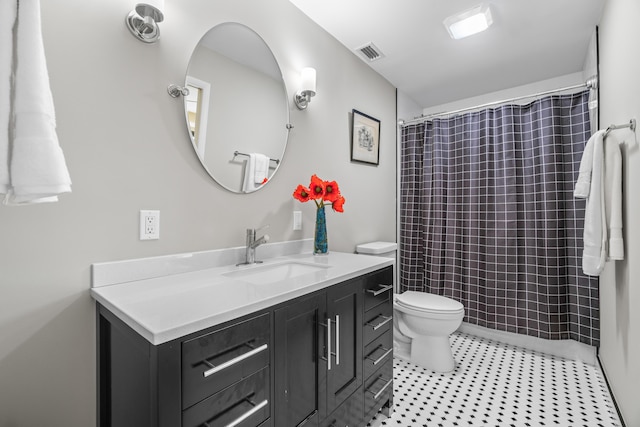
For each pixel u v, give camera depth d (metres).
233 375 0.83
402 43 2.18
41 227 0.93
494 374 1.98
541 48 2.23
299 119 1.84
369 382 1.44
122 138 1.09
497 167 2.45
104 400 0.99
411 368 2.08
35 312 0.93
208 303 0.87
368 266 1.44
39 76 0.72
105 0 1.05
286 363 1.00
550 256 2.21
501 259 2.40
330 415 1.19
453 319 1.96
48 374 0.95
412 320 2.07
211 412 0.77
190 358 0.73
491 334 2.52
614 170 1.49
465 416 1.57
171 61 1.22
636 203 1.30
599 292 2.04
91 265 1.02
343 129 2.21
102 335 0.98
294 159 1.80
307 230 1.90
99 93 1.03
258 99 1.57
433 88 2.94
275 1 1.68
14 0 0.70
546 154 2.23
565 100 2.21
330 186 1.73
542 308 2.24
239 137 1.48
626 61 1.39
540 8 1.81
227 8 1.43
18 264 0.90
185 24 1.27
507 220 2.38
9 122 0.70
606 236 1.50
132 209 1.12
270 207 1.66
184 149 1.27
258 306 0.89
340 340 1.25
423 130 2.87
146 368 0.72
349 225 2.29
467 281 2.57
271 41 1.65
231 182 1.44
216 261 1.37
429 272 2.77
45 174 0.71
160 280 1.14
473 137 2.59
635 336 1.30
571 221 2.18
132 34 1.11
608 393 1.74
